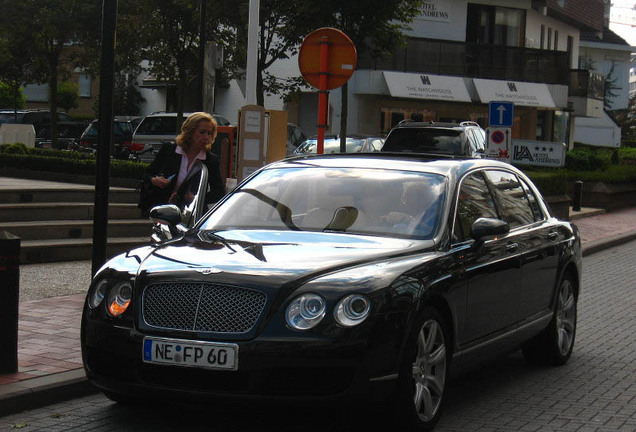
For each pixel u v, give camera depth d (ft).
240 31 81.76
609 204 88.69
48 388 21.56
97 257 27.78
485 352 22.66
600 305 39.83
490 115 54.65
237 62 90.48
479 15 139.64
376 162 23.99
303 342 17.72
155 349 18.37
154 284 18.92
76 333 27.17
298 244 20.47
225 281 18.40
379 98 126.72
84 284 36.01
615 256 59.41
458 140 65.92
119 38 92.99
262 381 17.83
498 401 23.07
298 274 18.52
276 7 75.77
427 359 19.76
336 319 17.89
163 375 18.58
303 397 17.87
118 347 18.85
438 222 21.57
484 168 25.03
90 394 22.58
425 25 134.00
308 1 71.87
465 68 130.72
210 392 18.08
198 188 28.09
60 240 43.04
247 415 20.15
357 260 19.43
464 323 21.18
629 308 39.06
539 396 23.67
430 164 23.75
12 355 22.45
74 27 99.81
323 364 17.71
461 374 21.88
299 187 23.30
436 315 19.86
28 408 21.09
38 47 105.29
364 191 22.72
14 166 59.62
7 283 22.26
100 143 27.53
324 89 41.24
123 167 57.72
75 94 169.99
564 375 26.35
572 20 159.63
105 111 27.55
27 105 178.70
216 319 18.22
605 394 24.07
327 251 19.93
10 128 82.23
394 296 18.48
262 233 21.63
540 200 27.89
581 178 89.30
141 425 20.07
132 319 18.88
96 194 27.71
